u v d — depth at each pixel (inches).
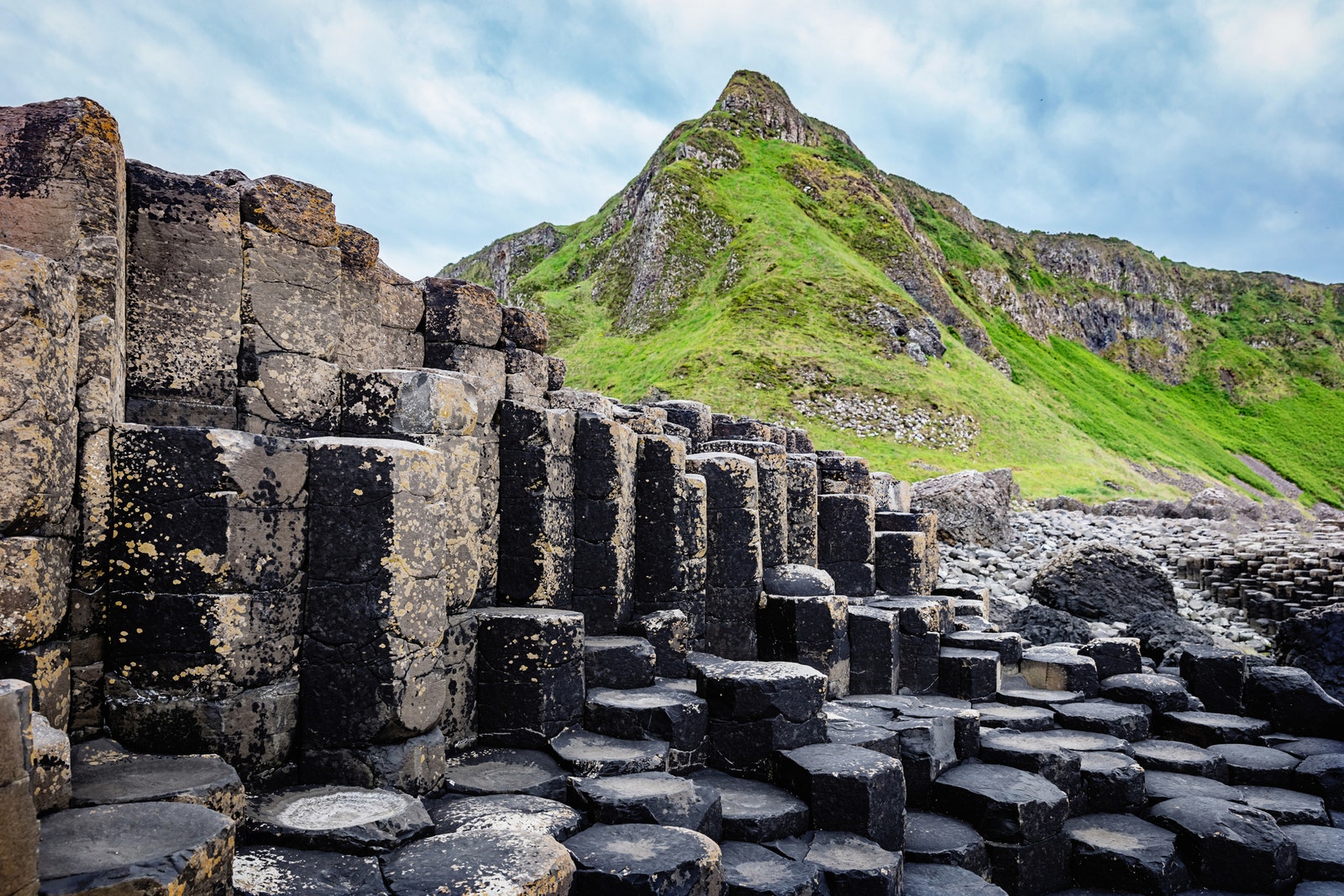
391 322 351.3
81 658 193.6
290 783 210.1
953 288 3673.7
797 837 249.0
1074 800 312.8
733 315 2294.5
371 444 215.6
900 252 2994.6
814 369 2047.2
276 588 207.8
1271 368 5206.7
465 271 5187.0
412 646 217.6
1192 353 5246.1
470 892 165.6
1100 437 2780.5
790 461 435.5
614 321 2898.6
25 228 202.4
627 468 327.9
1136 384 4416.8
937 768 305.9
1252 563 770.2
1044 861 280.1
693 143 3257.9
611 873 192.4
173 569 197.3
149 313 238.1
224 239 252.2
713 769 279.9
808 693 281.1
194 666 195.9
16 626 169.5
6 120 204.2
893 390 2023.9
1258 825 288.7
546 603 296.2
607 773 245.0
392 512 212.2
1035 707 378.6
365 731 210.5
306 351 268.7
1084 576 600.4
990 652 395.9
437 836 189.5
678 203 2957.7
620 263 3166.8
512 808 217.0
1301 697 373.1
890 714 331.0
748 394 1940.2
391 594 211.5
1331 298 6102.4
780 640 361.4
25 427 168.9
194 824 155.0
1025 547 895.1
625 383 2253.9
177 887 141.2
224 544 197.3
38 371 171.3
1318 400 4943.4
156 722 195.5
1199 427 4067.4
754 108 3713.1
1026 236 5319.9
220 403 250.4
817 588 375.2
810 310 2320.4
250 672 202.2
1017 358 3270.2
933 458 1841.8
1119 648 423.8
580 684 274.4
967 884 249.4
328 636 212.1
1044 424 2192.4
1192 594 770.8
